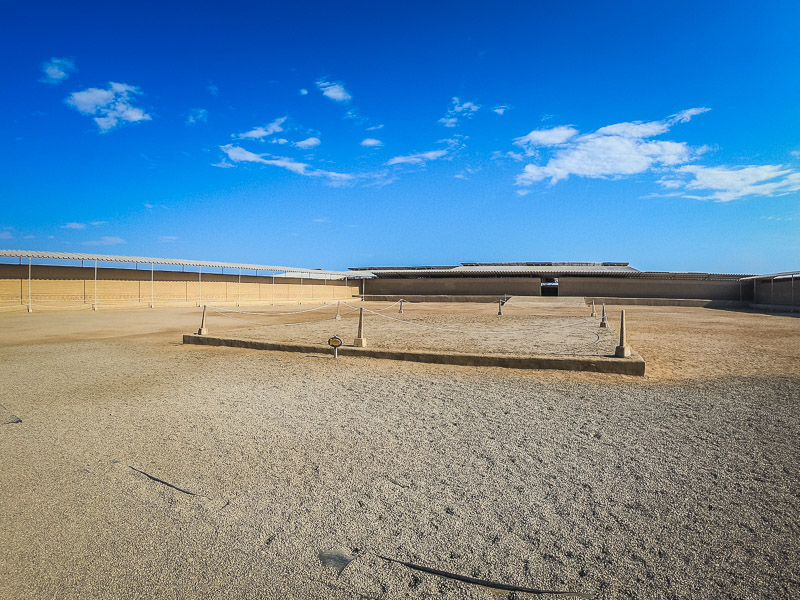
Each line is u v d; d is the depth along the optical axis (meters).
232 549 2.72
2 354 10.12
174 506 3.22
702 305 36.62
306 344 10.52
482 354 8.87
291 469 3.84
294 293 41.94
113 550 2.71
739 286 40.03
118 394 6.49
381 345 11.24
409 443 4.46
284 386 7.00
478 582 2.42
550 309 31.06
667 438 4.59
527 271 45.25
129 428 4.93
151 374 7.94
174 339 12.78
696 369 8.48
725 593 2.31
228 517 3.07
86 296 26.75
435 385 7.08
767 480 3.59
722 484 3.52
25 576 2.48
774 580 2.40
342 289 49.00
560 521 2.99
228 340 11.25
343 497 3.34
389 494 3.38
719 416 5.38
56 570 2.53
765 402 6.03
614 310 29.97
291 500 3.30
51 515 3.10
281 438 4.61
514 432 4.79
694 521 2.98
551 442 4.48
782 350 10.95
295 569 2.54
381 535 2.85
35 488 3.50
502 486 3.50
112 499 3.33
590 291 43.38
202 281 33.66
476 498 3.32
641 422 5.14
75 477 3.69
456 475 3.71
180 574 2.50
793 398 6.24
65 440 4.56
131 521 3.03
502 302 38.84
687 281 41.25
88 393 6.55
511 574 2.48
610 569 2.51
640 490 3.42
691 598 2.28
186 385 7.07
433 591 2.36
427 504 3.23
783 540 2.76
